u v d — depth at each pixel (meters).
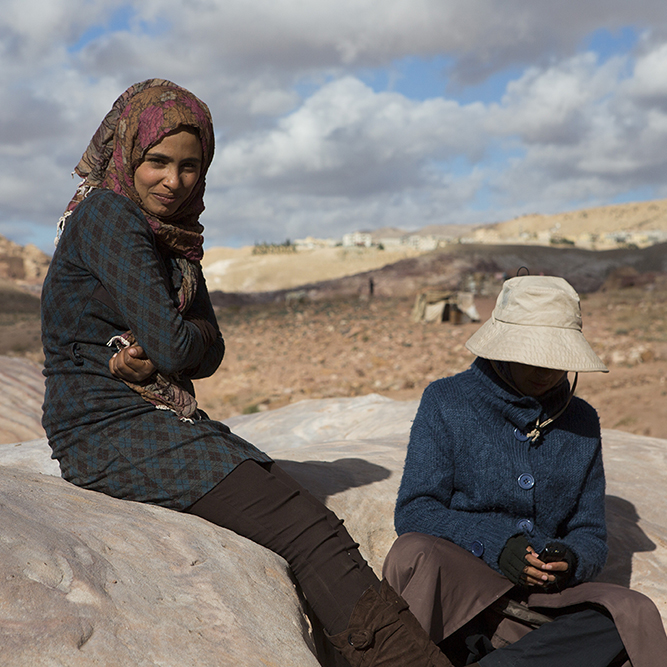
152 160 2.08
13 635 1.27
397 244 163.38
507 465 2.19
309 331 21.06
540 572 2.00
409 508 2.22
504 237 176.25
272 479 2.09
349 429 5.42
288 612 1.84
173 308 2.06
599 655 1.91
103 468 2.08
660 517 3.43
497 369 2.23
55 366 2.14
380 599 1.89
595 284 60.53
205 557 1.85
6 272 148.38
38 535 1.59
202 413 2.31
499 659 1.91
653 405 10.27
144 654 1.39
